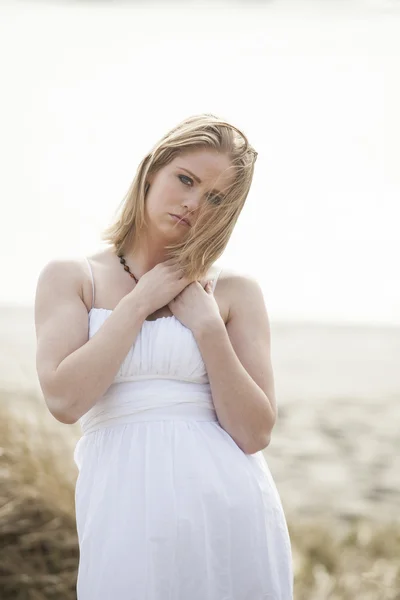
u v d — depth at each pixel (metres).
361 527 6.94
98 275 2.75
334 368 13.64
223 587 2.52
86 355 2.52
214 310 2.67
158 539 2.49
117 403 2.64
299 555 6.18
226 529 2.55
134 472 2.56
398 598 5.57
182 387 2.67
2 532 4.73
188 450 2.59
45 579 4.69
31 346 11.83
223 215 2.68
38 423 5.34
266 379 2.74
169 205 2.67
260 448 2.71
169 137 2.70
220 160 2.67
